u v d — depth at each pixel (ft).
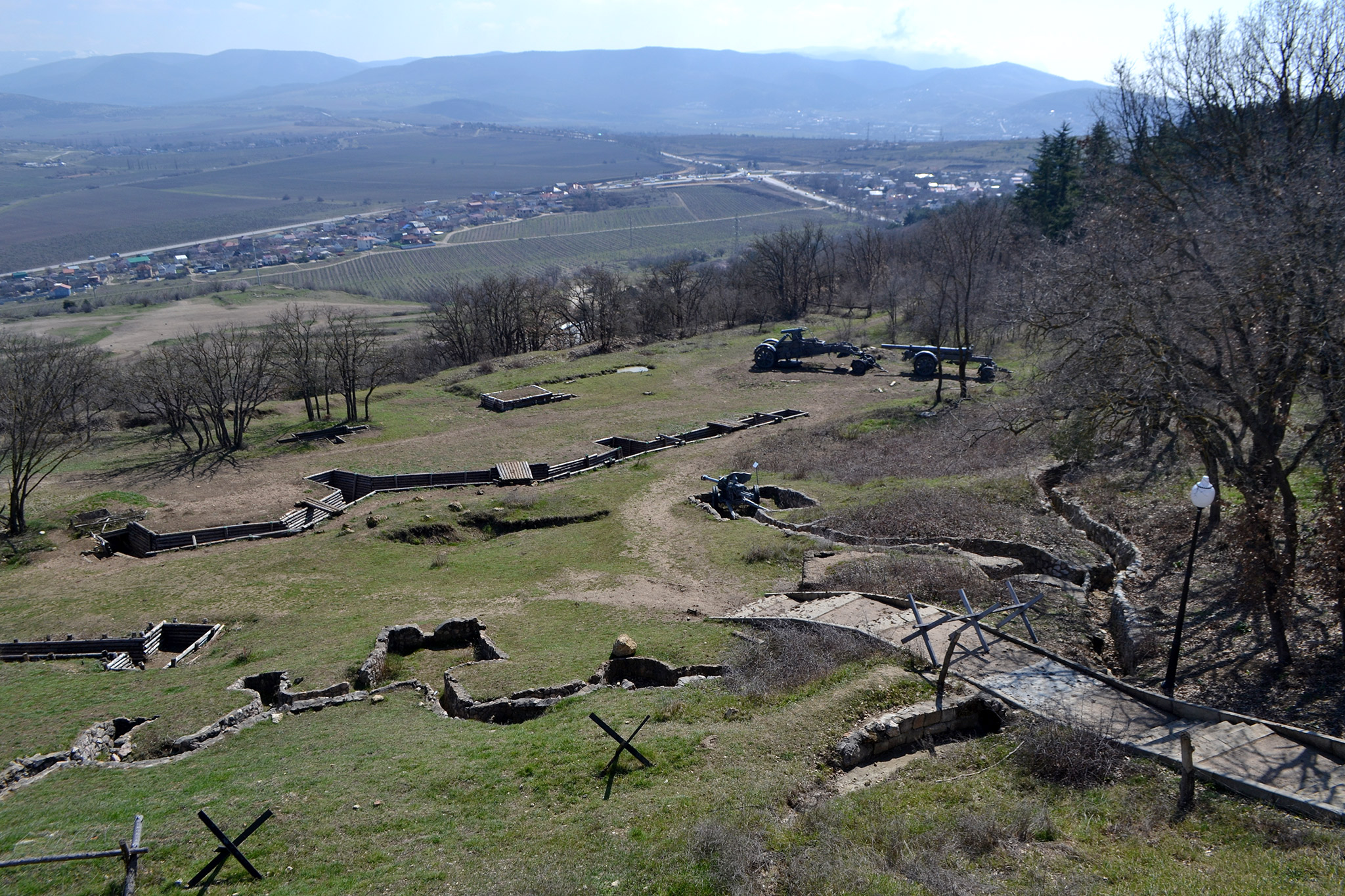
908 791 48.70
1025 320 96.94
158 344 311.06
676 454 164.25
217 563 119.65
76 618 102.01
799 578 94.38
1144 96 141.49
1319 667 58.95
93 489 155.33
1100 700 56.49
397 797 52.60
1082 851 42.04
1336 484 59.98
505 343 303.68
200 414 184.14
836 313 347.77
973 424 142.72
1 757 65.31
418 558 118.11
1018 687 58.80
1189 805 44.65
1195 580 78.59
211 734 68.03
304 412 213.05
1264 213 80.64
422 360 300.20
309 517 140.97
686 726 58.39
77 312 483.92
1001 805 46.29
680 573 101.76
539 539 121.60
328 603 102.68
